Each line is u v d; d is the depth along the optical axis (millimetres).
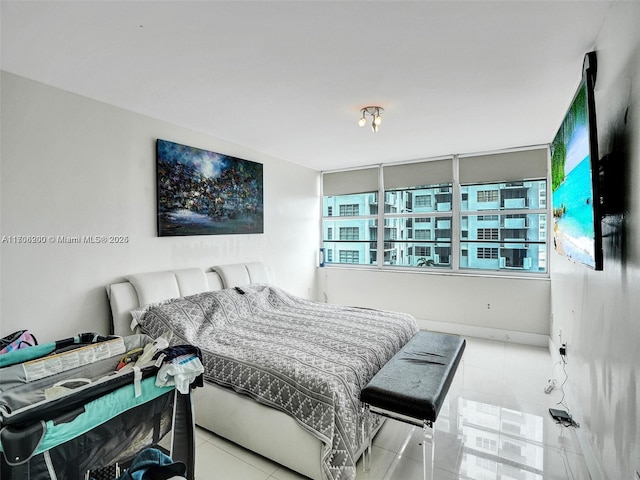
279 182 4605
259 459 1933
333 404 1695
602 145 1583
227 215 3732
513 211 4191
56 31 1676
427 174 4664
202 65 2041
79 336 1675
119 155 2729
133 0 1438
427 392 1764
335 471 1642
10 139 2125
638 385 1145
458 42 1789
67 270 2416
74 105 2443
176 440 1508
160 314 2549
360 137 3602
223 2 1457
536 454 1964
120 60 1977
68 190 2416
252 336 2523
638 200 1152
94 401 1198
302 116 2951
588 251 1510
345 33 1708
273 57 1949
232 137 3600
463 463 1892
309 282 5289
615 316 1399
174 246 3188
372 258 5195
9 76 2117
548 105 2672
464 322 4352
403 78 2213
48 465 1082
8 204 2121
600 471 1600
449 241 4594
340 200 5434
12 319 2145
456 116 2936
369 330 2664
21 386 1349
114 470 1271
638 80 1154
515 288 4031
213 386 2137
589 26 1627
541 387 2832
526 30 1675
